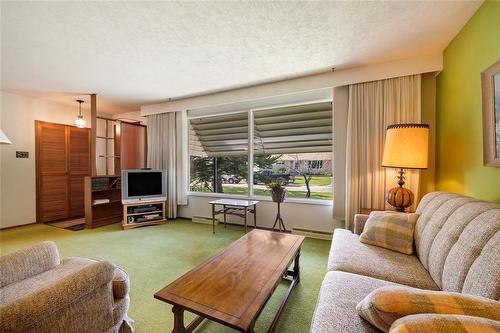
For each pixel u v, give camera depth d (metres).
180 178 4.53
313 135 3.80
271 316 1.69
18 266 1.36
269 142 4.13
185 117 4.55
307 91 3.43
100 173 5.36
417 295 0.82
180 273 2.31
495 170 1.68
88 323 1.09
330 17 1.98
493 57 1.69
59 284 0.98
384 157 2.39
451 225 1.38
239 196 4.16
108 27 2.09
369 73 2.88
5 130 3.93
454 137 2.30
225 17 1.97
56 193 4.55
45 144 4.41
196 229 3.86
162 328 1.55
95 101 4.10
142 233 3.63
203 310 1.14
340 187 3.16
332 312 1.06
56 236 3.50
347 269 1.51
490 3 1.72
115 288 1.33
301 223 3.61
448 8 1.87
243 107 4.10
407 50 2.54
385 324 0.84
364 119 2.96
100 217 4.20
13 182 4.02
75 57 2.67
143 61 2.79
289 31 2.18
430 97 2.78
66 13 1.89
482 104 1.77
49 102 4.49
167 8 1.85
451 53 2.37
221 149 4.56
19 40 2.29
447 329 0.63
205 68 3.00
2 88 3.74
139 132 5.11
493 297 0.90
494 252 1.00
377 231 1.89
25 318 0.84
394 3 1.81
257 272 1.51
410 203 2.34
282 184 3.54
